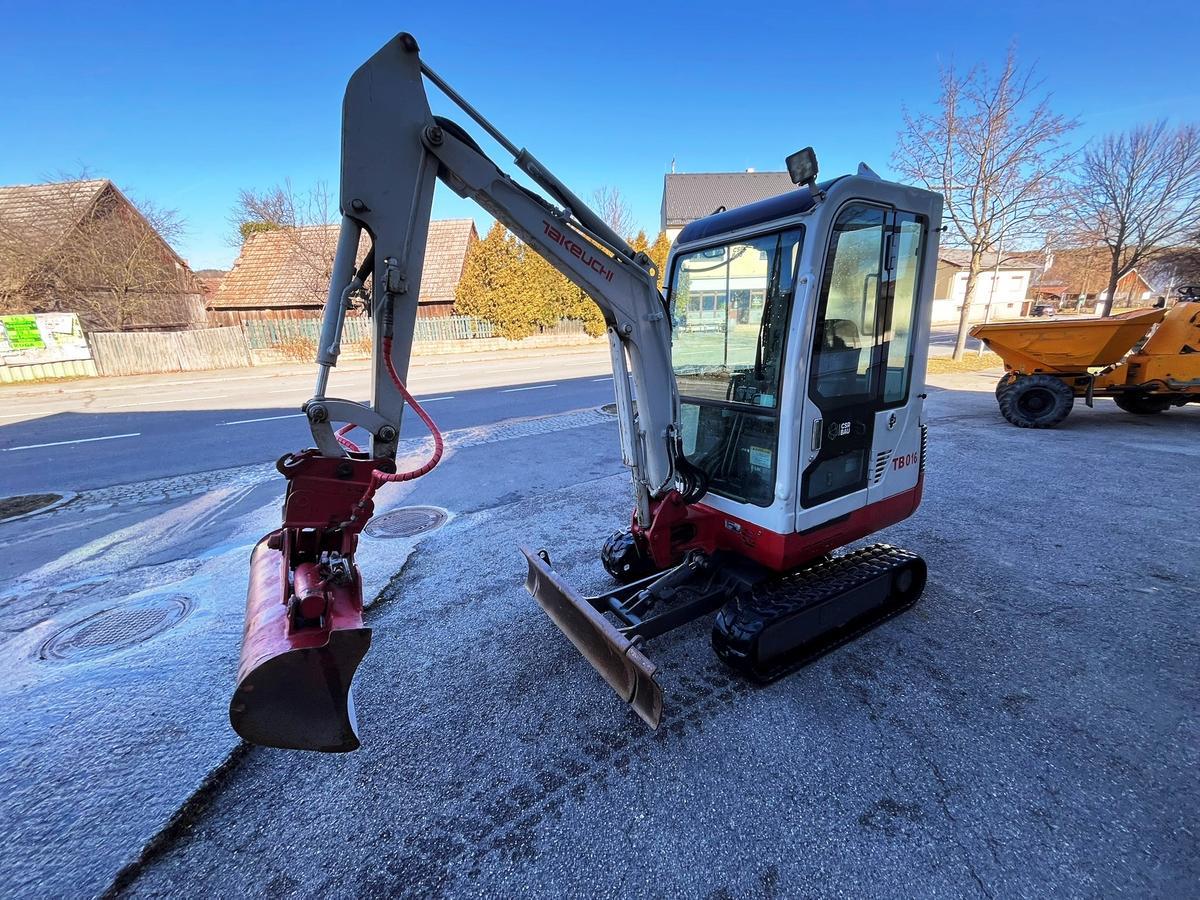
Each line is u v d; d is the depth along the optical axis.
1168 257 17.31
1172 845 1.85
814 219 2.34
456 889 1.80
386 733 2.52
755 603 2.73
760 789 2.14
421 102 1.85
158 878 1.88
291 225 24.50
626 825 2.01
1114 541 4.19
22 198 18.92
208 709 2.66
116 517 5.25
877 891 1.74
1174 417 8.29
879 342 2.82
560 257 2.17
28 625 3.45
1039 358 7.86
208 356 17.89
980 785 2.12
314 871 1.88
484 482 6.05
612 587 3.69
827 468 2.76
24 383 14.80
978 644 3.01
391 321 1.90
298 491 1.79
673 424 2.68
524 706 2.67
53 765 2.34
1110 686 2.66
